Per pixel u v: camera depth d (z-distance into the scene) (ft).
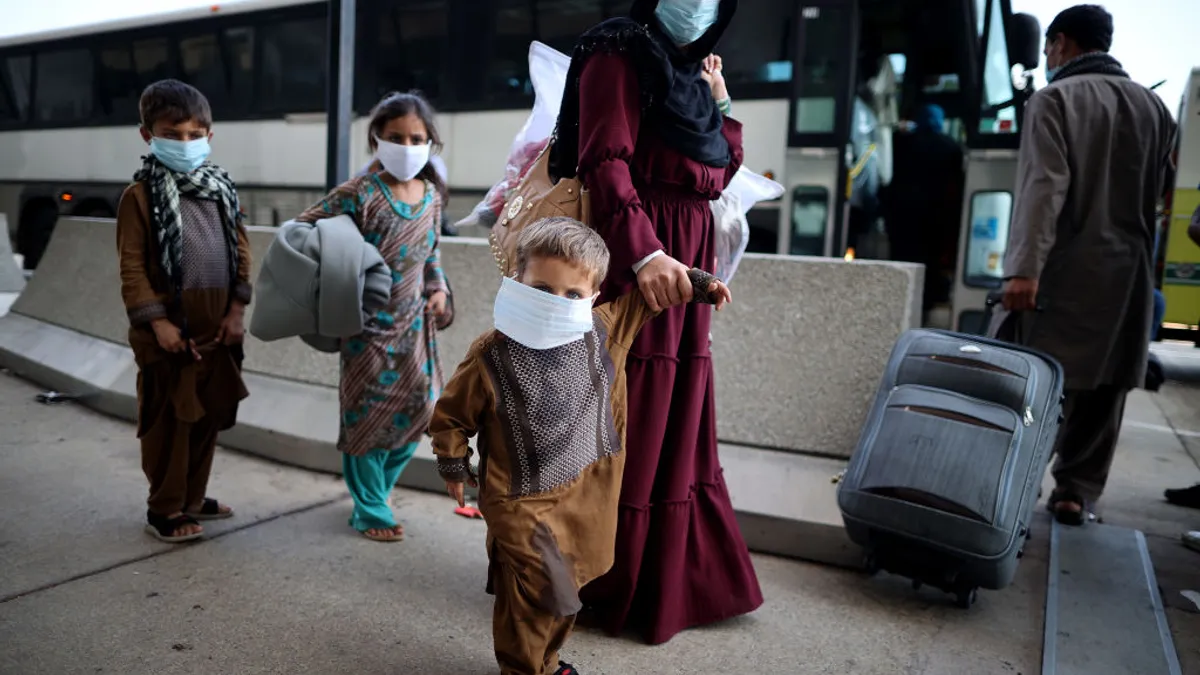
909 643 8.52
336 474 13.25
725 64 26.61
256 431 13.94
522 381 6.62
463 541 10.76
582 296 6.54
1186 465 15.93
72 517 10.95
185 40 37.45
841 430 11.53
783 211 26.02
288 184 34.45
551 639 7.20
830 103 25.40
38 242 45.80
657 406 8.15
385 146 10.18
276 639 8.07
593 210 7.27
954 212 25.84
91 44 41.32
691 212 8.13
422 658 7.88
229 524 10.96
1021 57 24.40
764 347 12.15
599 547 7.06
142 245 9.62
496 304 6.66
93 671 7.33
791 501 10.84
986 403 9.17
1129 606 9.23
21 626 8.05
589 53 7.48
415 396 10.57
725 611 8.70
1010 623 9.03
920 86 25.73
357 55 31.99
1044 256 10.65
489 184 29.71
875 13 25.48
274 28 34.68
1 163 45.62
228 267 10.16
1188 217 34.09
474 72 29.91
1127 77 11.11
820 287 11.96
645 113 7.71
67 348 19.08
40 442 14.42
